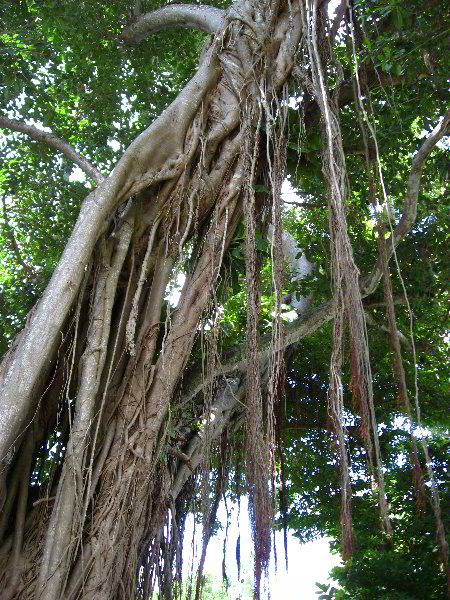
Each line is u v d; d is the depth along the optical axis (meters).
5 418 3.83
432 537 6.79
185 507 5.86
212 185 5.40
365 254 8.21
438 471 7.62
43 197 8.77
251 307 4.82
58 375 4.81
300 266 9.28
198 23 7.38
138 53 9.12
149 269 5.13
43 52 8.13
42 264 8.62
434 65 7.24
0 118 6.14
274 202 4.97
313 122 6.52
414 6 6.95
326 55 5.95
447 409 9.02
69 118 9.17
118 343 4.88
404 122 7.68
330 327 8.95
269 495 4.32
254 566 4.21
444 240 8.28
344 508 3.62
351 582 6.73
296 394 9.20
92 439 4.52
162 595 4.92
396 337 3.93
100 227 4.72
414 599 6.24
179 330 4.91
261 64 5.82
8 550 4.25
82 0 8.53
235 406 6.60
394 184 8.15
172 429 5.25
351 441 8.83
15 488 4.51
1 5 7.84
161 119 5.39
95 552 4.11
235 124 5.61
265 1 6.05
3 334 7.51
